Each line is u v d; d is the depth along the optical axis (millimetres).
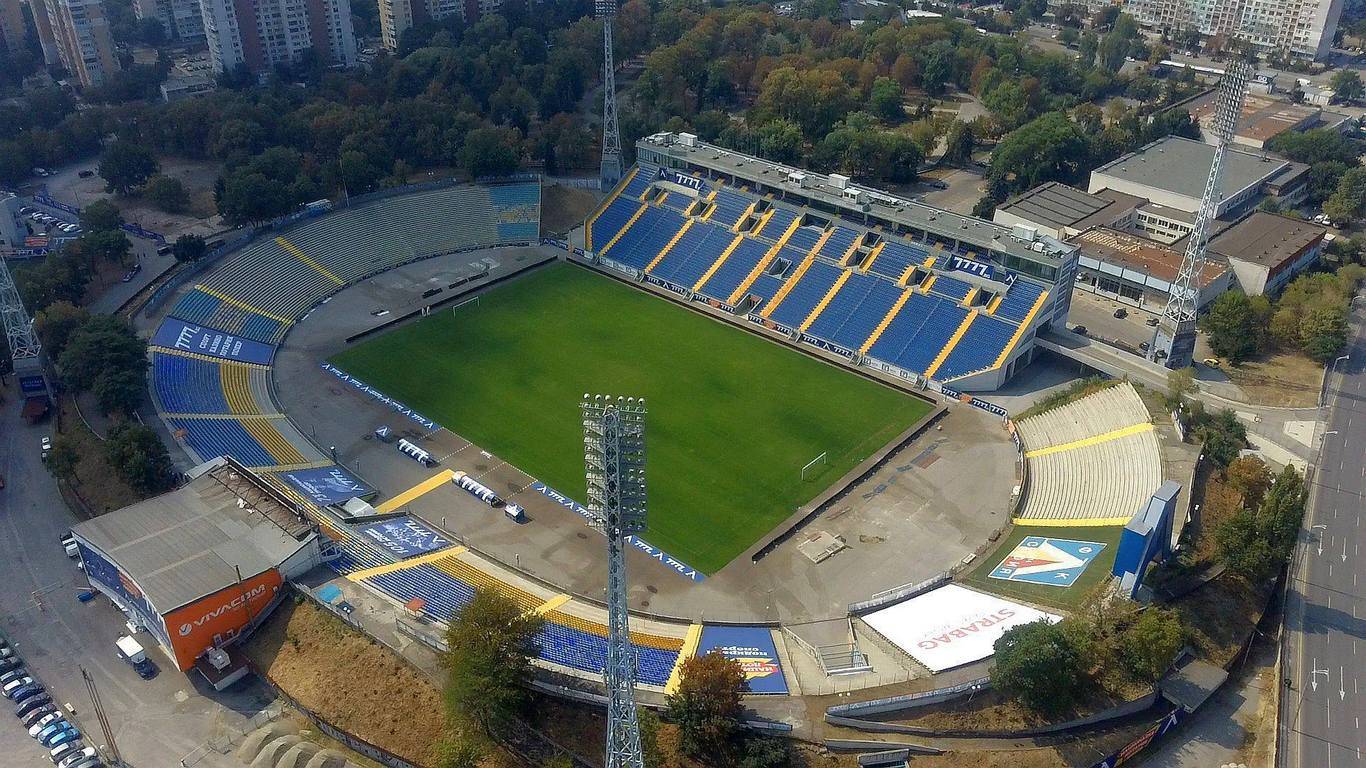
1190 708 121250
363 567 141750
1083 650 117562
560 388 193250
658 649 128375
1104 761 112562
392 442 176500
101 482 161125
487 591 118750
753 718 114688
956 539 152750
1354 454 171875
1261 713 123688
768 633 133125
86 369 171125
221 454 165500
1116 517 147375
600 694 117250
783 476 167750
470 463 170875
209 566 132500
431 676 121438
